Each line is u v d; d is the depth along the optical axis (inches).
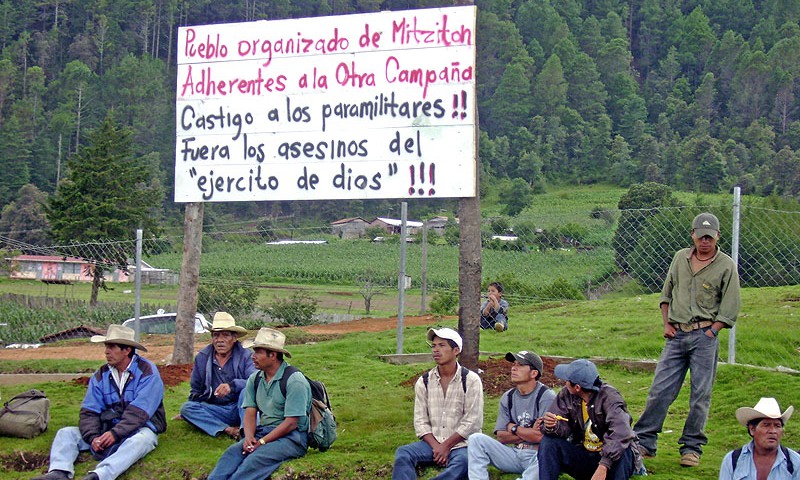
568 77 4746.6
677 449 332.5
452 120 427.2
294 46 457.1
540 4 5359.3
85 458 340.2
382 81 439.5
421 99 432.5
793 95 4416.8
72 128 3336.6
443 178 426.6
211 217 2325.3
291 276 892.6
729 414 367.6
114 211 1181.1
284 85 458.0
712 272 314.5
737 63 4736.7
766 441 265.0
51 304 737.6
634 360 460.8
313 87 452.4
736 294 311.9
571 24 5462.6
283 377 331.9
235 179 466.6
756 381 398.6
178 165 477.1
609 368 461.7
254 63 464.1
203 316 777.6
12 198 2792.8
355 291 902.4
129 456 330.0
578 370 286.7
